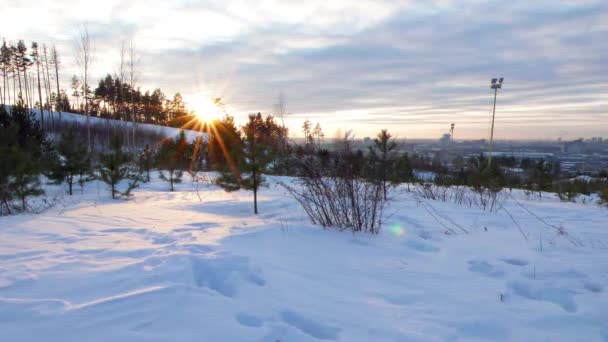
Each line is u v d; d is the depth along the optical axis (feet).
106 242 12.91
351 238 14.83
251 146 23.86
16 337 6.15
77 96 178.40
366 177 21.97
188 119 211.41
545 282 9.78
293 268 10.62
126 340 6.19
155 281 8.85
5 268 9.63
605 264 11.29
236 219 19.56
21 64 148.66
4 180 20.85
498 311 8.08
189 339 6.31
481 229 16.93
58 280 8.83
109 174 30.71
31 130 50.31
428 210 22.02
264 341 6.43
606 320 7.61
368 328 7.20
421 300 8.73
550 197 36.40
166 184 43.65
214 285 9.39
